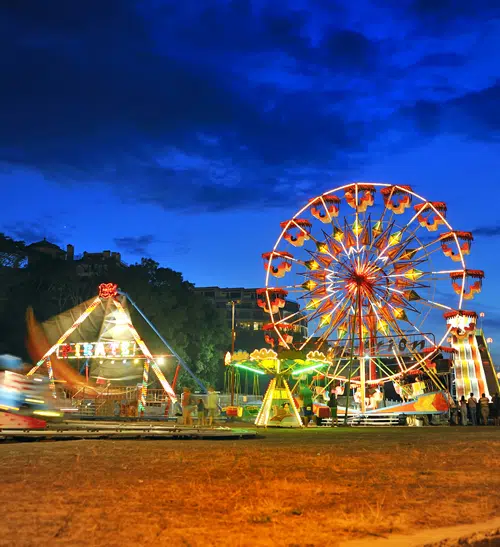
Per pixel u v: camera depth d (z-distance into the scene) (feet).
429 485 38.42
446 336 155.02
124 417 126.52
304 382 162.20
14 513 29.27
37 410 89.35
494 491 36.24
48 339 228.22
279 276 169.27
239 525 27.20
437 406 139.23
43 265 262.26
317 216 169.99
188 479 40.01
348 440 80.38
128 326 145.07
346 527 26.91
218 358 296.10
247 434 85.20
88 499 32.76
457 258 158.81
